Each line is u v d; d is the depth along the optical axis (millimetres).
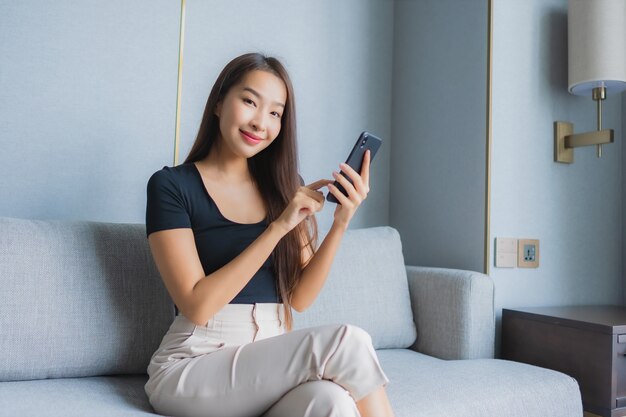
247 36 2037
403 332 1807
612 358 1498
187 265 1150
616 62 1838
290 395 1008
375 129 2338
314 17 2189
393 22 2404
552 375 1485
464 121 2008
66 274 1324
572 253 2053
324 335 1021
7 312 1238
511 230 1926
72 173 1739
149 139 1856
